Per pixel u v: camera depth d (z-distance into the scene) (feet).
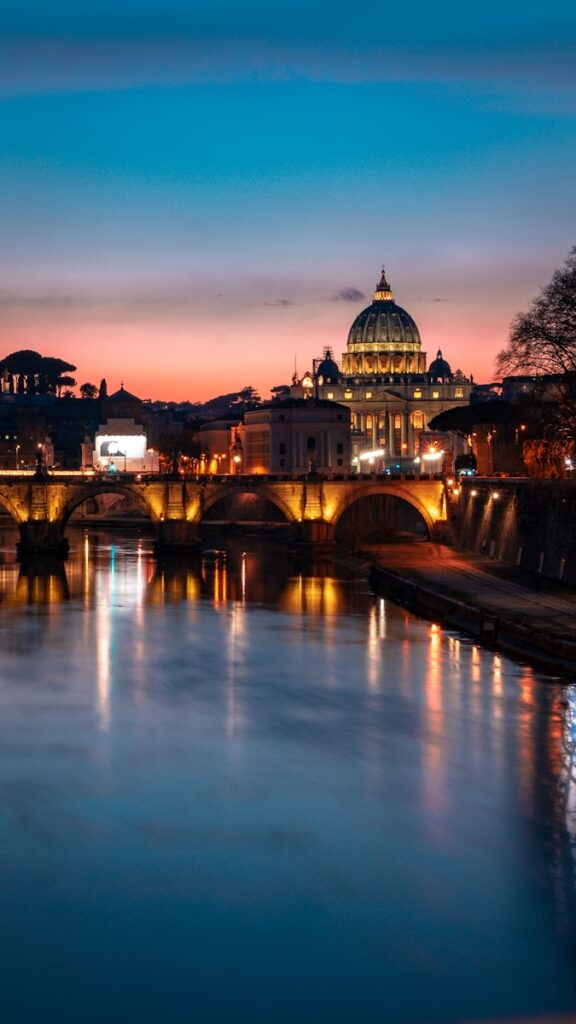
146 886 169.99
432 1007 141.69
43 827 191.11
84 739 241.35
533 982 146.30
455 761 224.12
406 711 263.29
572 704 268.41
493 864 175.83
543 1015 140.26
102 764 223.71
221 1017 140.46
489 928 157.79
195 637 367.66
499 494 568.41
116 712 264.72
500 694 278.67
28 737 242.99
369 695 279.69
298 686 291.17
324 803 201.05
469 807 198.59
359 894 166.91
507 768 219.61
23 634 373.81
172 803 201.57
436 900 165.07
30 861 178.40
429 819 193.36
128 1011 141.79
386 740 238.89
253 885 169.78
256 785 210.59
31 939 156.15
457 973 148.15
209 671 311.27
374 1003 142.61
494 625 350.23
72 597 471.21
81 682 297.33
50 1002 143.33
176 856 179.63
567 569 453.17
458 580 473.67
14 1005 142.72
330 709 266.16
